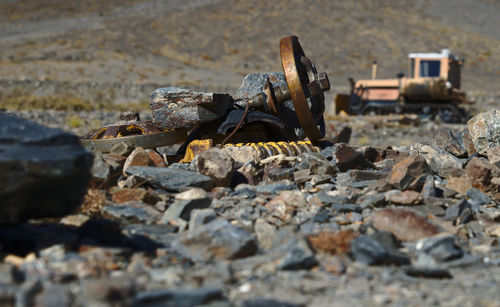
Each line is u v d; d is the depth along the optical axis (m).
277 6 85.44
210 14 81.56
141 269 4.18
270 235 4.90
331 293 3.80
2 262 4.12
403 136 23.56
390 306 3.56
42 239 4.53
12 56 53.81
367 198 6.16
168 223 5.41
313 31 74.69
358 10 86.00
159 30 72.44
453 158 7.98
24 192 4.03
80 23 74.69
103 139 8.51
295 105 8.18
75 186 4.32
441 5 92.25
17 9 81.44
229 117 8.82
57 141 4.31
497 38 77.50
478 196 6.51
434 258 4.62
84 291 3.54
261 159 7.86
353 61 64.00
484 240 5.28
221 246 4.49
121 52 60.19
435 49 69.88
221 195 6.41
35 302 3.39
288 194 6.06
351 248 4.56
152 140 8.66
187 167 7.74
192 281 3.91
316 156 7.41
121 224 5.39
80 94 35.03
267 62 62.47
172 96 8.66
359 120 27.97
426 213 5.89
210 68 57.97
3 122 4.38
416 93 29.64
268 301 3.46
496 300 3.71
